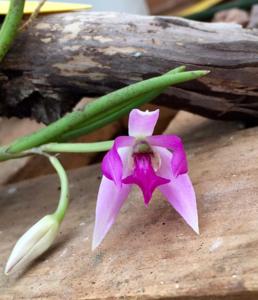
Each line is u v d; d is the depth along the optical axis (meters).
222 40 0.10
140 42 0.10
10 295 0.08
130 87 0.08
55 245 0.09
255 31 0.10
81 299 0.08
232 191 0.08
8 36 0.10
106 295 0.08
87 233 0.09
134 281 0.08
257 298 0.07
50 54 0.10
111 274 0.08
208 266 0.07
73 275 0.08
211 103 0.10
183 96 0.10
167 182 0.08
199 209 0.08
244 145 0.10
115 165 0.08
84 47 0.10
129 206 0.09
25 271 0.09
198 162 0.10
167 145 0.08
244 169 0.09
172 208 0.09
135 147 0.08
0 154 0.09
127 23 0.10
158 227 0.08
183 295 0.07
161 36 0.10
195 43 0.10
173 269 0.07
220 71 0.10
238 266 0.07
